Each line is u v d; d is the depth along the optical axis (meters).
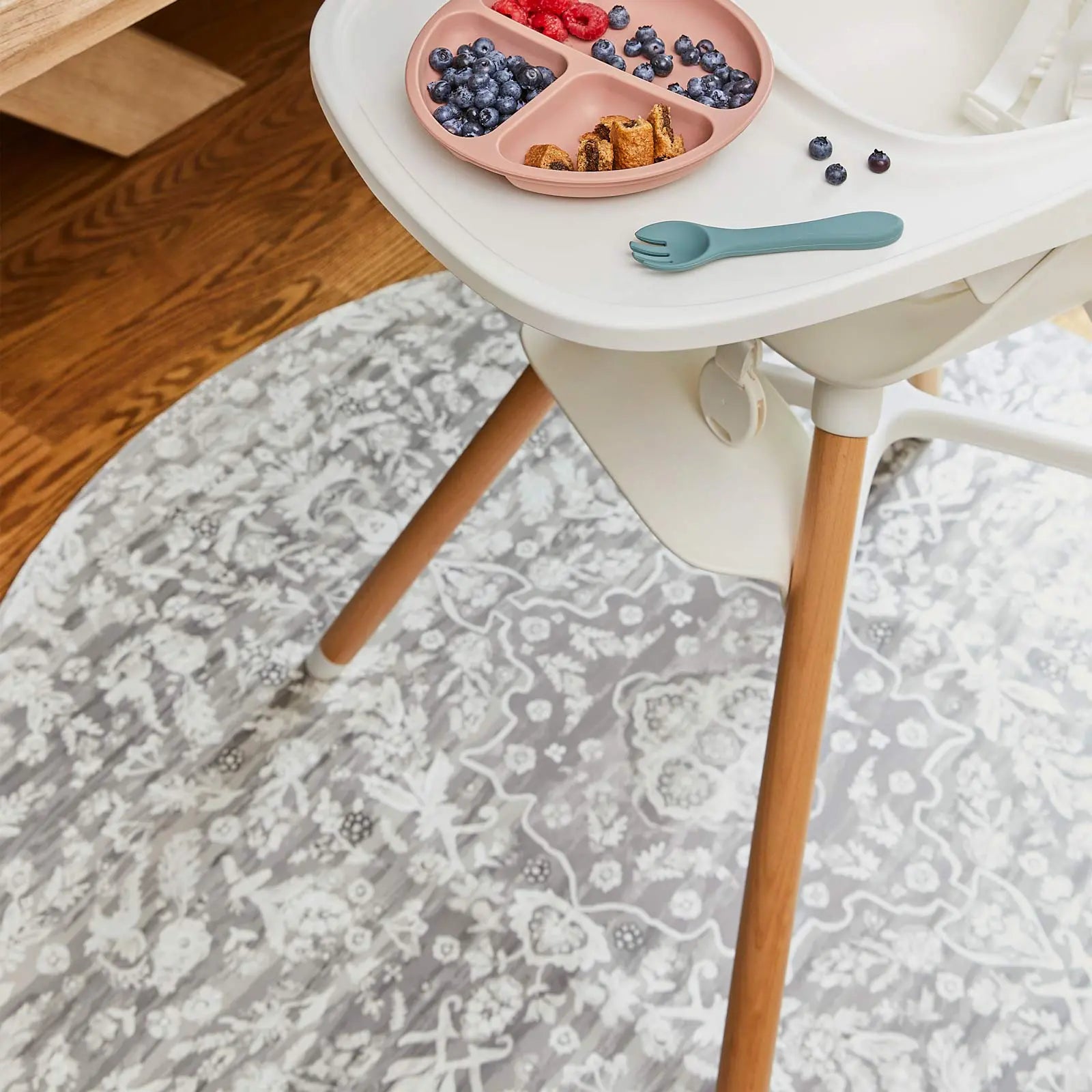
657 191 0.64
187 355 1.49
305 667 1.21
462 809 1.13
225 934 1.06
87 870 1.09
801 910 1.08
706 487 0.84
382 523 1.33
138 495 1.35
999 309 0.69
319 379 1.46
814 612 0.82
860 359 0.75
